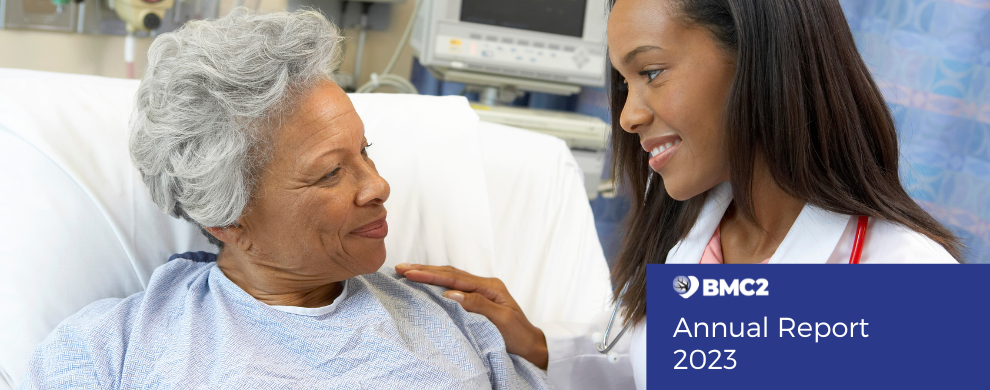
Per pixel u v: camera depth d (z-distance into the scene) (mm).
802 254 835
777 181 779
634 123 818
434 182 1318
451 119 1371
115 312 913
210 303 941
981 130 2131
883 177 797
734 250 969
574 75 2193
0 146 1021
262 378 858
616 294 1117
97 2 1731
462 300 1085
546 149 1532
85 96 1104
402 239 1283
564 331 1196
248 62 812
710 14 740
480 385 968
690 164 818
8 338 975
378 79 2225
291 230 872
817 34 716
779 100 724
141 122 858
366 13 2320
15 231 990
